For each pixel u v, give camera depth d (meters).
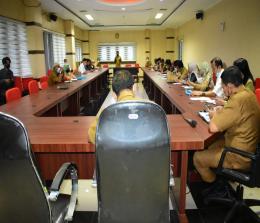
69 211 1.39
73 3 7.17
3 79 5.23
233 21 6.32
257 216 1.96
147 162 1.22
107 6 7.58
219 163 1.84
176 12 8.95
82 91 6.79
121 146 1.19
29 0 6.86
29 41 7.09
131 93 1.59
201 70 5.05
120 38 14.21
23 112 2.73
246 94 1.88
